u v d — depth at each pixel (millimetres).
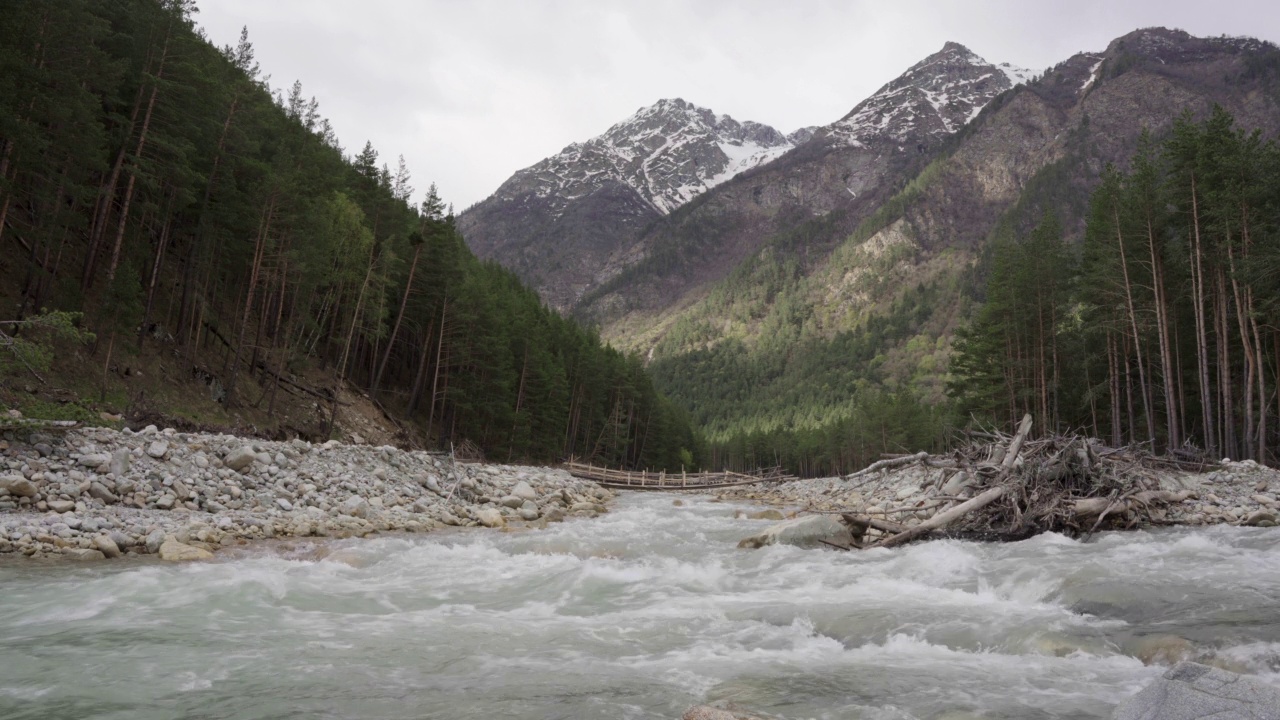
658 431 105188
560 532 18953
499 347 57531
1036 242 50250
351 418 43406
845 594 10375
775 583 11406
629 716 5480
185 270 39219
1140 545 14297
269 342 45062
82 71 29328
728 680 6473
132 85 33906
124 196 36125
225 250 38938
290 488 20000
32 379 24547
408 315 54719
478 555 14250
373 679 6359
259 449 21125
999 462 18547
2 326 26328
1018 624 8297
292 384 41656
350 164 68125
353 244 48500
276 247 40500
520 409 64500
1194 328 42969
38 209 30891
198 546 13914
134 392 29359
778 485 51125
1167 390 36344
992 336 51031
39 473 15305
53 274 29453
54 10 28344
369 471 23672
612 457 90625
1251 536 15906
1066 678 6523
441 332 52531
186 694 5832
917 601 9750
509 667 6848
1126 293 41250
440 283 54156
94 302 32094
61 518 13766
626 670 6785
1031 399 50875
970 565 12133
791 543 15211
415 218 67312
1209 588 9422
